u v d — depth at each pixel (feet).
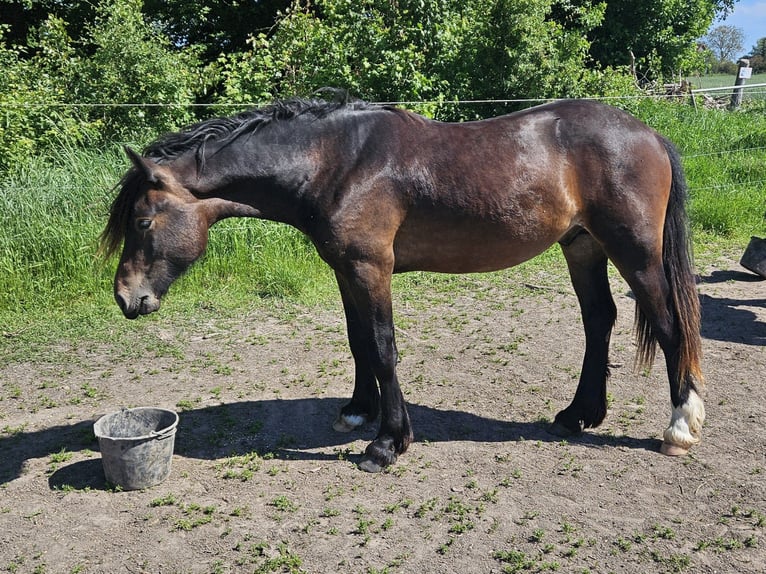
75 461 12.17
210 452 12.46
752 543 9.27
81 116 28.35
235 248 23.47
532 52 33.91
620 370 15.89
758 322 19.04
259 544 9.53
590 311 12.84
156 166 10.47
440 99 29.94
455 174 10.97
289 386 15.46
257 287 22.59
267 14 47.65
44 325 19.27
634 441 12.45
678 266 11.75
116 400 14.82
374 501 10.64
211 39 48.75
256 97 29.86
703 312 19.98
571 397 14.46
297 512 10.37
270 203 11.28
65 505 10.66
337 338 18.51
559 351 17.11
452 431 12.99
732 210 28.96
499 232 11.21
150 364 16.87
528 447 12.30
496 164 11.05
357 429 13.29
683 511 10.16
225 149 10.90
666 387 14.92
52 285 21.45
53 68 31.17
